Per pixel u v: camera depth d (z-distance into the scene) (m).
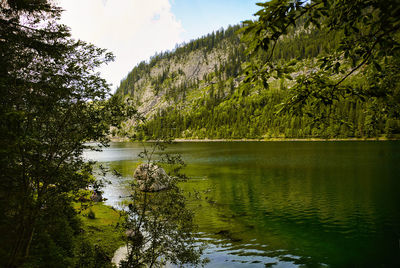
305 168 39.69
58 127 6.73
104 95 7.25
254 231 15.16
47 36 6.66
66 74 6.89
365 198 21.42
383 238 13.70
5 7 6.22
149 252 8.46
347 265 11.12
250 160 54.34
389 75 4.99
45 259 5.98
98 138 7.49
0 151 4.28
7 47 5.74
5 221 4.69
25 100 5.89
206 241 13.73
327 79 4.54
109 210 18.84
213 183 30.31
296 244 13.27
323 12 3.27
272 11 3.19
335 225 15.79
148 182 8.57
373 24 3.52
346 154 56.88
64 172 6.54
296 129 139.88
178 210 8.95
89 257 8.89
